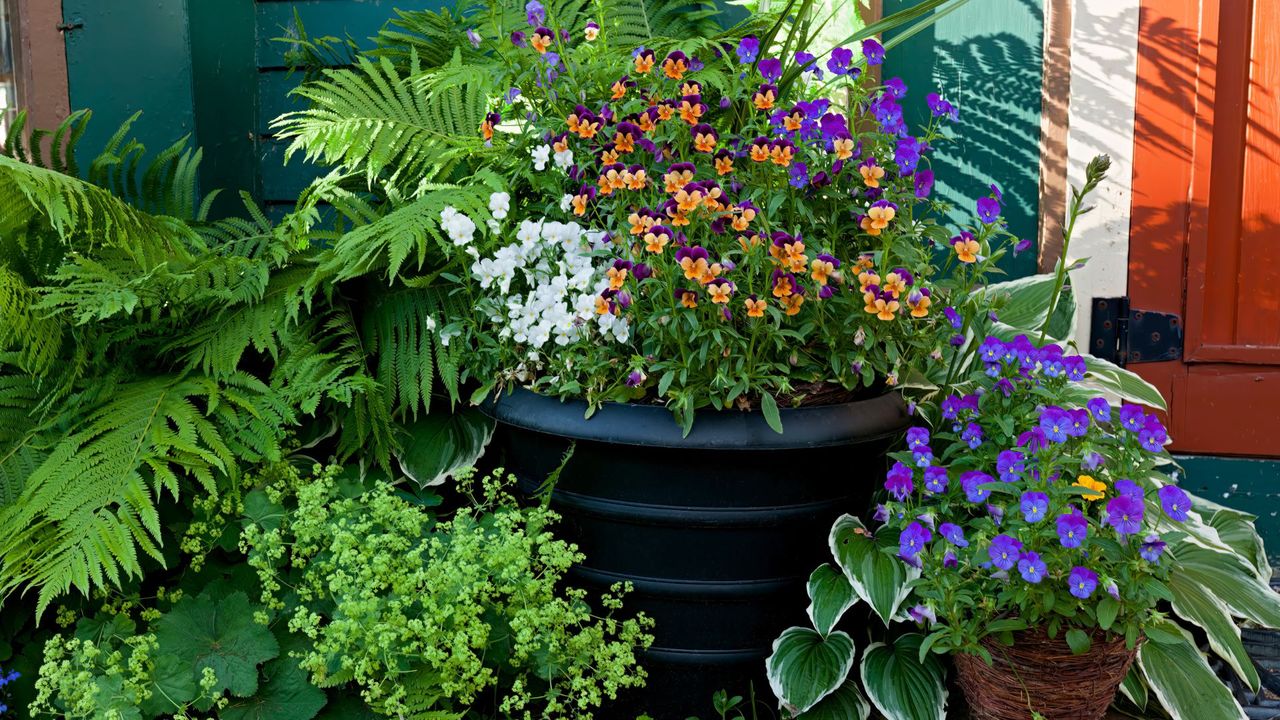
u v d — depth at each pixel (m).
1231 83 2.51
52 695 1.87
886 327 1.94
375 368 2.38
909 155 1.94
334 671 1.82
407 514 1.90
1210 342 2.59
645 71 1.97
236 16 2.85
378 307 2.29
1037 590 1.71
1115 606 1.68
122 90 2.62
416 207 2.09
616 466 1.92
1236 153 2.53
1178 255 2.57
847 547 1.91
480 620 1.95
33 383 2.04
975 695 1.88
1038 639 1.75
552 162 2.15
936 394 2.23
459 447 2.25
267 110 2.98
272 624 1.93
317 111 2.39
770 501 1.90
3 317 1.82
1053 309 2.33
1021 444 1.79
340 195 2.34
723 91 2.06
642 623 1.95
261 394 2.11
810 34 2.62
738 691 2.04
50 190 1.83
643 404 1.91
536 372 2.10
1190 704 1.90
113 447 1.91
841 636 1.96
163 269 2.03
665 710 2.05
